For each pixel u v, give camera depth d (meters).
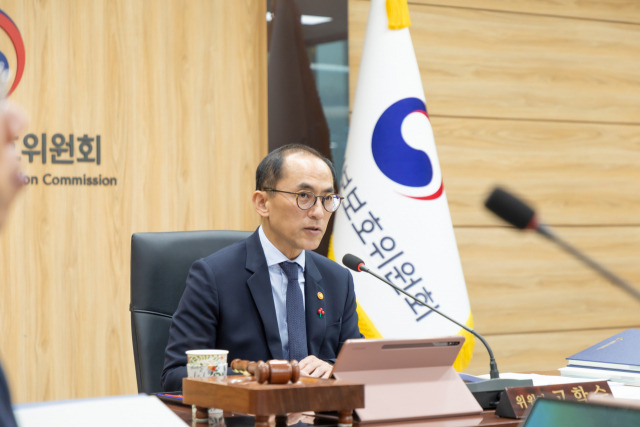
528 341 6.65
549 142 6.76
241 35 5.75
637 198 7.11
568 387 2.44
